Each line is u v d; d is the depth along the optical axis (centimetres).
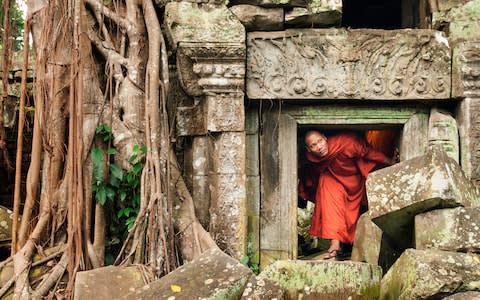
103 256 702
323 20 811
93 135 727
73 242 652
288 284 534
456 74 812
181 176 775
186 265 509
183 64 802
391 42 815
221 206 777
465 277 511
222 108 787
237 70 788
